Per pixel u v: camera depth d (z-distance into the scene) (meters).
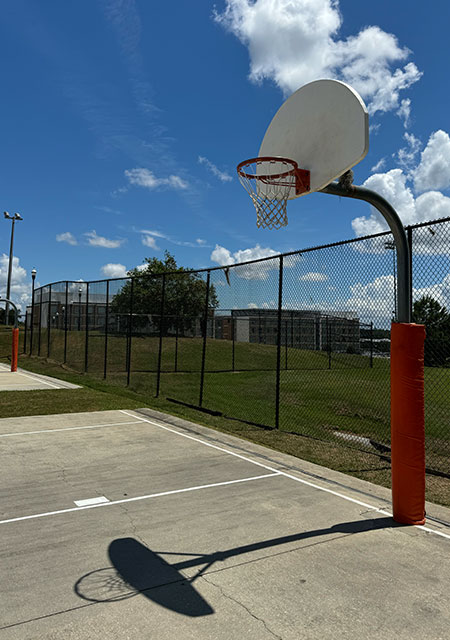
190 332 22.31
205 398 11.73
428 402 10.87
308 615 2.71
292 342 20.38
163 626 2.59
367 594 2.94
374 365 21.80
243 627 2.59
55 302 22.28
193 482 5.14
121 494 4.75
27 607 2.76
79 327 20.78
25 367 18.22
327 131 4.36
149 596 2.89
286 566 3.29
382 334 15.67
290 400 11.96
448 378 13.06
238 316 22.67
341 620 2.66
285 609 2.76
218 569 3.23
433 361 6.44
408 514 4.06
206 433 7.57
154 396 11.52
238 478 5.30
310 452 6.55
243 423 8.62
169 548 3.55
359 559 3.40
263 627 2.59
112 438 7.13
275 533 3.84
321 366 21.45
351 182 4.28
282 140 5.04
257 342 23.42
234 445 6.82
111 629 2.56
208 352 23.33
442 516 4.29
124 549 3.53
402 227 4.37
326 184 4.31
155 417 8.79
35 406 9.72
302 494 4.79
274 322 23.11
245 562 3.34
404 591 2.98
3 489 4.86
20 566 3.27
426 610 2.77
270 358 23.44
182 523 4.03
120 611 2.73
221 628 2.58
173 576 3.14
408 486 4.06
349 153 4.02
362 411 10.40
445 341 6.38
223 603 2.82
